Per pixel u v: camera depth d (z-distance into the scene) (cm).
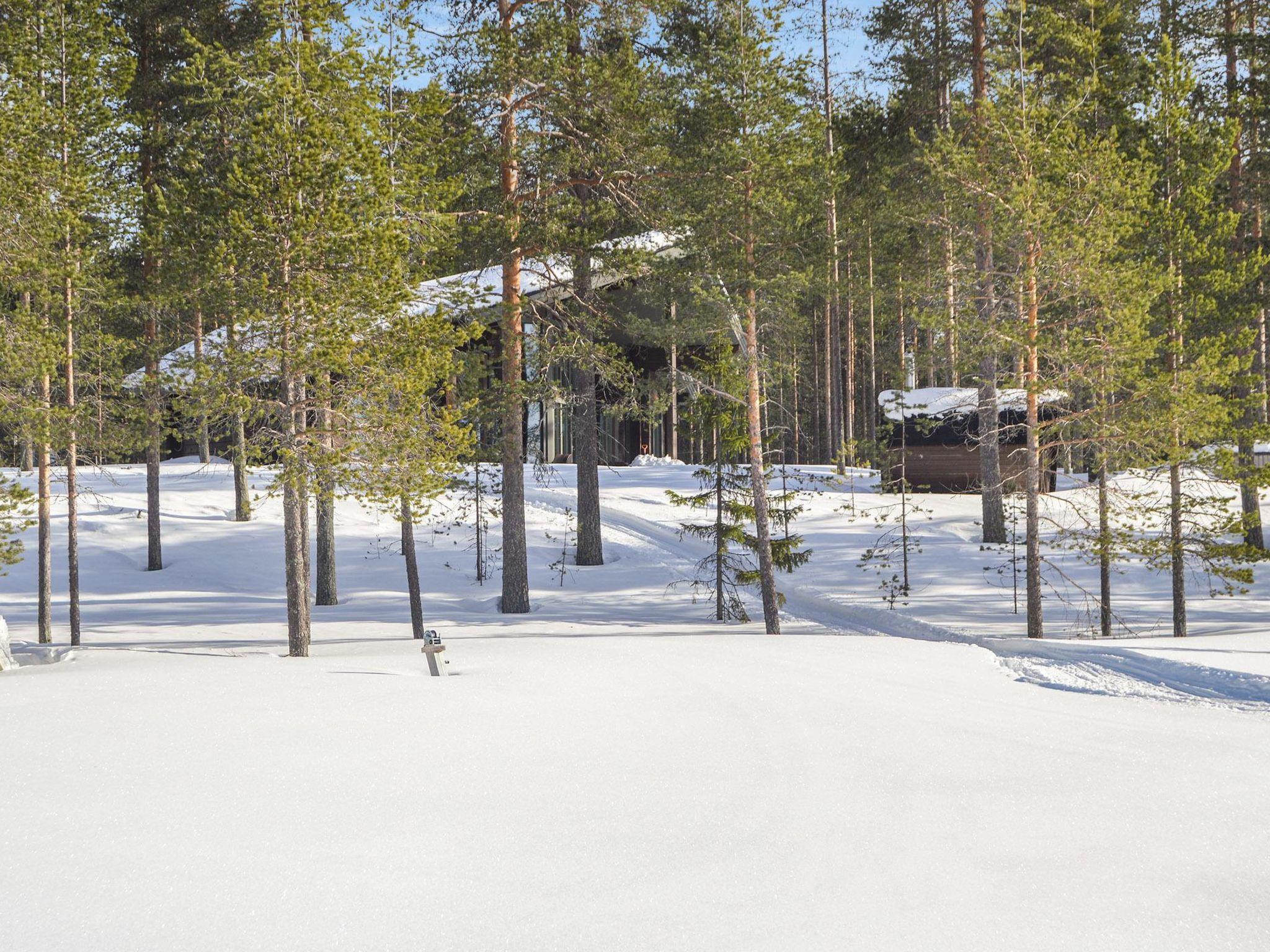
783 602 2055
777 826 641
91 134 1870
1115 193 1773
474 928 489
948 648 1452
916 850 607
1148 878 573
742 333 2030
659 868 567
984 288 1972
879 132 2756
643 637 1720
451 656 1305
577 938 481
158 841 579
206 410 1555
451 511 3341
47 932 470
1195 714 1015
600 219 2217
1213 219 1903
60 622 2128
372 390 1570
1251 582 1838
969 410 2841
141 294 2192
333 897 515
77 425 1888
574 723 895
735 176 1916
